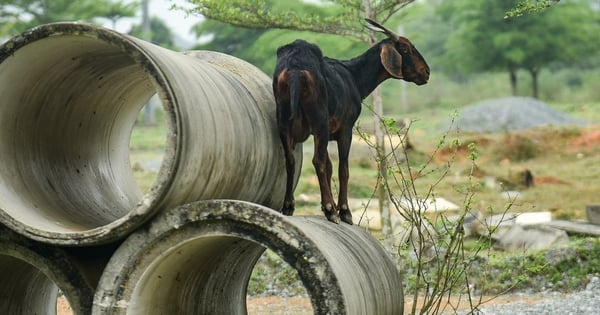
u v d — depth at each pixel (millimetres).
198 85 10883
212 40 70625
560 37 83438
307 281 9953
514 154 46156
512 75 85500
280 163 12492
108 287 10500
